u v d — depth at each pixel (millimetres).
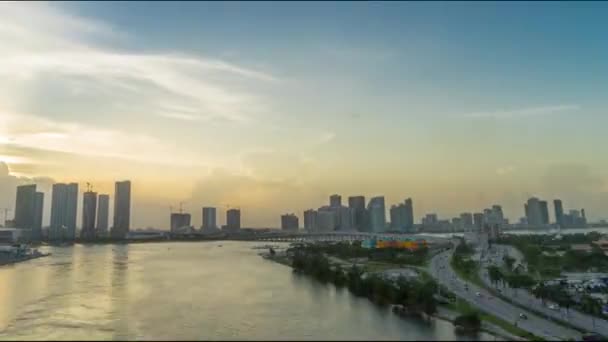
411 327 183875
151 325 192875
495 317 194375
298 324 191375
